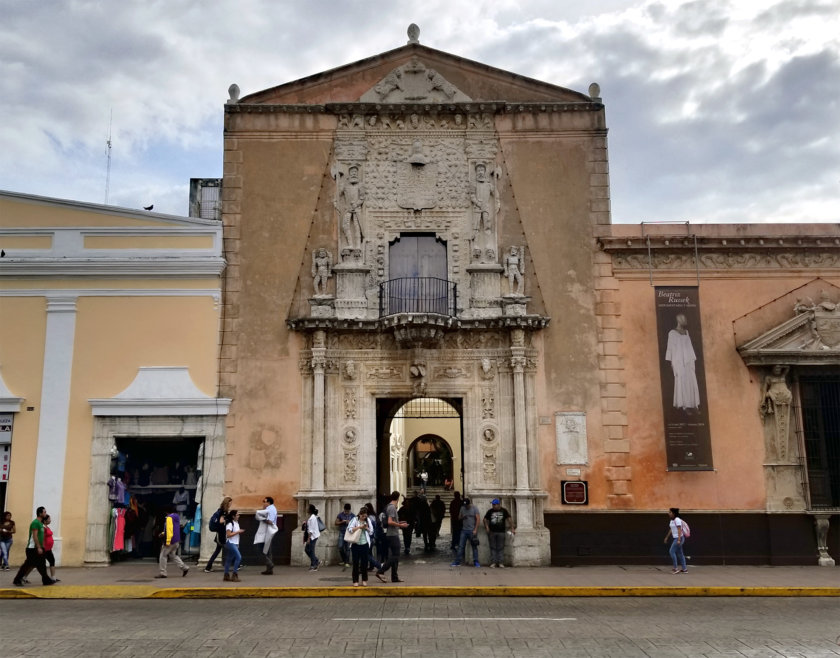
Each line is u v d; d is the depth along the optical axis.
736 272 20.95
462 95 21.81
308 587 15.37
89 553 19.12
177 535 17.67
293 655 9.59
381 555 17.16
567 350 20.53
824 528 19.44
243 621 12.08
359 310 20.62
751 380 20.36
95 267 20.42
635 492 19.80
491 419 20.33
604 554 19.42
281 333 20.52
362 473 20.08
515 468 19.81
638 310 20.77
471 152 21.58
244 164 21.38
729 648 9.99
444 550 23.05
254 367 20.28
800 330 20.31
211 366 20.22
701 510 19.66
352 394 20.44
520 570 18.34
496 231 21.23
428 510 23.50
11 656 9.59
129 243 20.83
